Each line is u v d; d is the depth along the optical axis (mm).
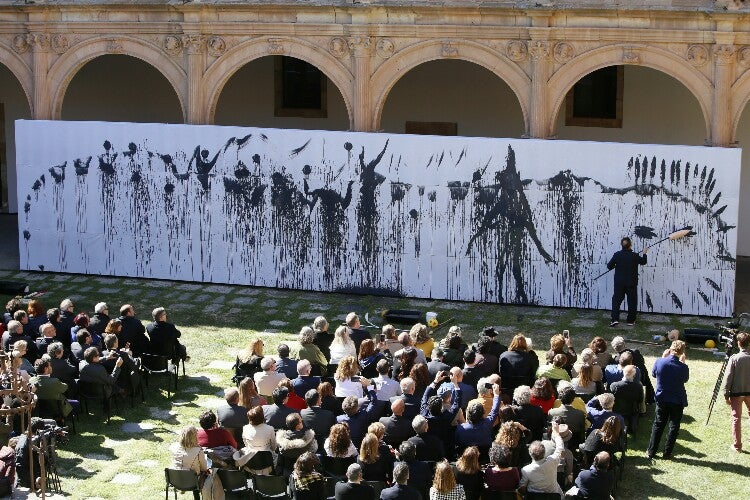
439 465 14688
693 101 29562
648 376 20141
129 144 27578
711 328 24391
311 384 17812
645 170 24891
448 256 26203
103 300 26547
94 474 17609
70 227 28344
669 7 24703
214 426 16344
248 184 27016
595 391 18203
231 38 27109
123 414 19891
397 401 16359
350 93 26703
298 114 32031
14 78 33625
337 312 25641
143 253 28000
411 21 26031
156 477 17547
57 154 28078
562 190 25344
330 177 26500
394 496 14367
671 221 24984
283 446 15992
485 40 25812
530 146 25312
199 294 26922
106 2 27531
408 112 31359
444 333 24234
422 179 25984
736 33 24531
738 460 18328
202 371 21953
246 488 15953
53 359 19062
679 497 17141
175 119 32812
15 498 15828
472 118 31031
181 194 27484
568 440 16453
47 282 27906
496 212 25750
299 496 15086
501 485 15297
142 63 32656
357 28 26234
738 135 29734
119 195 27891
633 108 29953
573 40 25375
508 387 18594
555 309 25844
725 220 24766
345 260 26781
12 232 32406
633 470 17984
